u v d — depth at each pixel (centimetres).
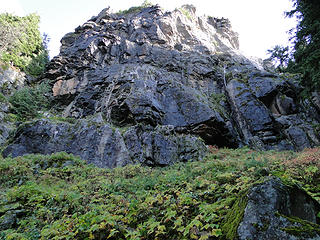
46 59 3275
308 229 335
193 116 1922
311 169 681
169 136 1596
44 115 2239
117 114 1936
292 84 2466
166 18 3438
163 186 841
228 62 3044
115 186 877
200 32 3819
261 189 405
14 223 646
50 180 1037
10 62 2759
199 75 2569
